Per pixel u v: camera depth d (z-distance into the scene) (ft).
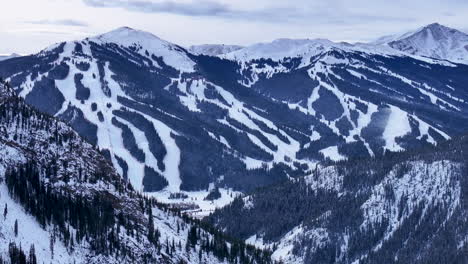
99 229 572.51
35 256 483.92
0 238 485.15
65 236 534.78
